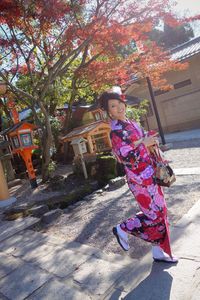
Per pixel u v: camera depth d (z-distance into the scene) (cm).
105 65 912
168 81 1645
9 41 778
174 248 326
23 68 1005
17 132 809
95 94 1407
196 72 1540
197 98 1566
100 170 757
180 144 1155
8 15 691
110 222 463
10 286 333
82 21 842
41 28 746
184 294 253
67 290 301
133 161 279
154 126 1736
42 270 353
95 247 392
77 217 521
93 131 852
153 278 284
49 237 454
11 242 465
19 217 579
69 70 1141
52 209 609
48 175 887
